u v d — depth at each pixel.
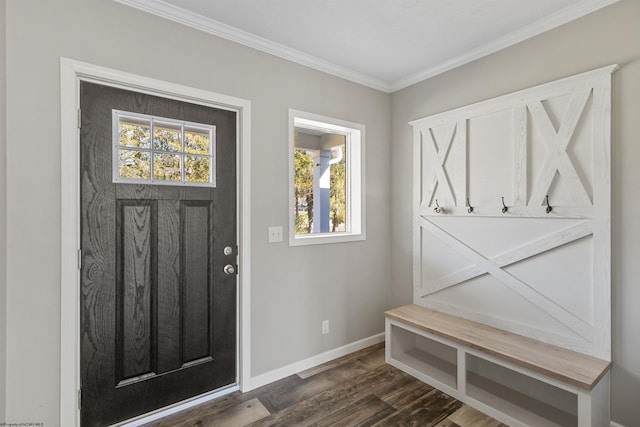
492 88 2.37
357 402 2.12
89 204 1.73
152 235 1.93
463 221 2.53
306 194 3.00
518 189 2.18
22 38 1.53
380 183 3.12
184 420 1.93
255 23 2.11
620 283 1.78
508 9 1.96
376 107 3.08
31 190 1.56
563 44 2.00
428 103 2.82
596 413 1.64
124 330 1.85
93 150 1.74
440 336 2.24
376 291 3.09
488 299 2.37
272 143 2.39
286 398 2.16
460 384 2.13
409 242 2.99
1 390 1.48
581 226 1.90
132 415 1.88
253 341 2.29
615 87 1.80
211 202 2.15
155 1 1.86
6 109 1.50
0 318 1.46
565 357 1.85
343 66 2.74
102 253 1.77
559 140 1.98
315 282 2.65
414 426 1.88
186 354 2.07
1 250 1.46
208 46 2.10
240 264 2.25
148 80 1.87
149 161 1.92
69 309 1.64
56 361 1.62
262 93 2.34
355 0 1.88
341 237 2.81
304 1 1.88
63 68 1.62
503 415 1.91
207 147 2.13
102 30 1.74
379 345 3.05
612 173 1.80
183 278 2.05
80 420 1.72
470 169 2.48
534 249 2.10
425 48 2.43
